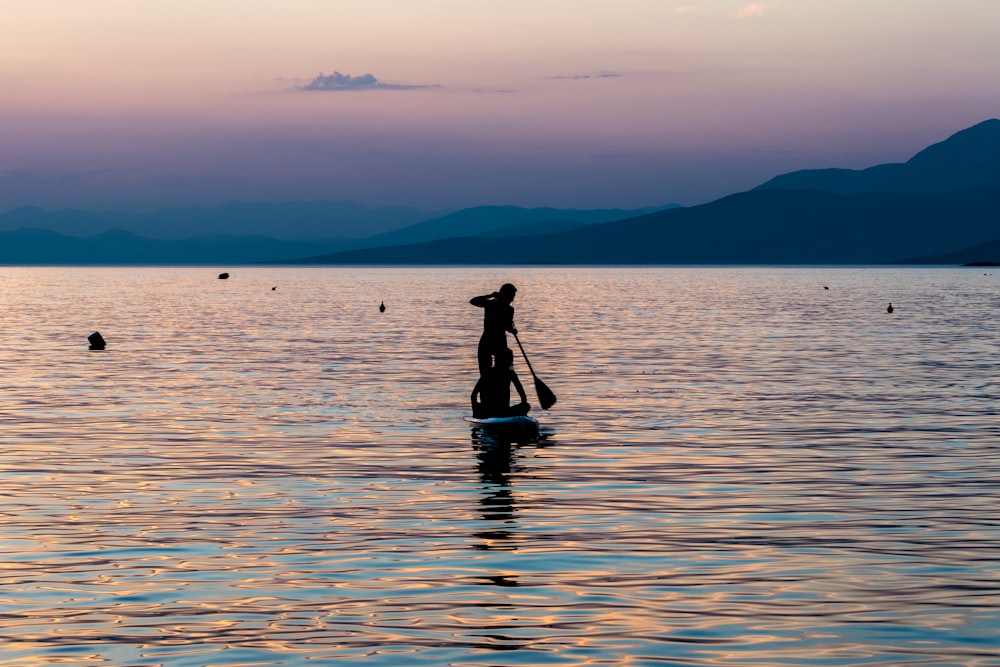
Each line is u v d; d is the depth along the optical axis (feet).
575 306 339.98
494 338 86.12
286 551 45.29
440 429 81.92
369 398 101.35
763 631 34.99
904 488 59.06
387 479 61.77
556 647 33.55
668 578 41.19
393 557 44.29
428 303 374.22
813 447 73.26
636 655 32.83
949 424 84.28
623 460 68.28
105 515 52.29
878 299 408.67
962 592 39.29
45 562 43.60
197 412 91.56
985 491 58.13
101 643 34.01
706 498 56.39
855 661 32.24
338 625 35.73
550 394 86.33
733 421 86.22
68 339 189.67
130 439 76.59
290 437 77.71
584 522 50.78
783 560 43.78
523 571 42.19
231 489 58.80
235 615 36.78
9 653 33.17
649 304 357.20
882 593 39.14
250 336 196.34
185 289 564.71
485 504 54.90
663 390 108.47
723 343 175.42
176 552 45.19
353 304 365.81
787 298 419.74
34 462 67.21
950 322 244.22
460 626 35.60
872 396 103.40
